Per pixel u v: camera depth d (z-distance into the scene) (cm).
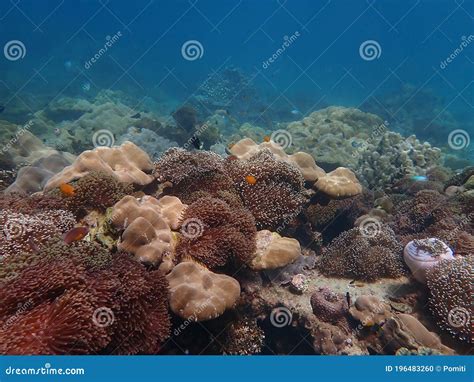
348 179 221
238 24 1870
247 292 159
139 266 121
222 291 132
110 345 109
